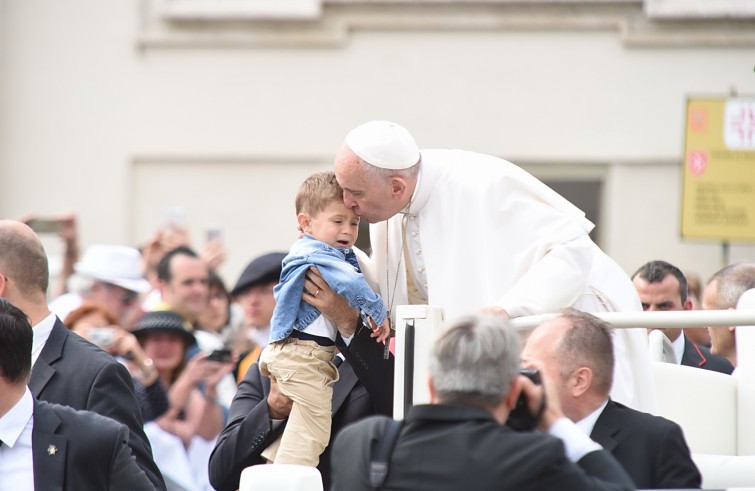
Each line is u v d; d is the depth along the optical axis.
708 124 33.31
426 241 18.09
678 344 22.78
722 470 16.64
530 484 12.58
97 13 44.28
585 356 14.91
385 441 13.16
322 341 17.11
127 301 29.91
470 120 43.12
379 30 43.34
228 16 43.50
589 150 42.91
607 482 13.10
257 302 28.17
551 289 17.20
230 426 18.02
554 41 42.88
